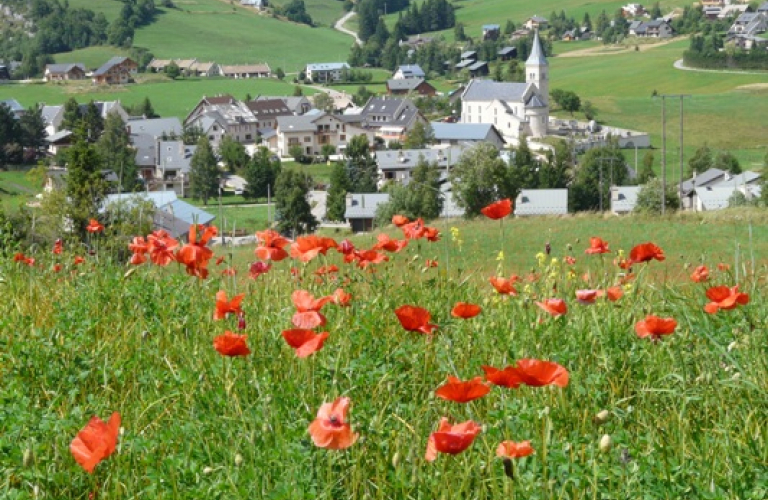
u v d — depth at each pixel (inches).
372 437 183.8
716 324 259.3
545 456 166.6
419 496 166.9
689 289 301.4
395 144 5910.4
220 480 168.6
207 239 264.8
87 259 357.7
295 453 170.1
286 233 3491.6
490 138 5816.9
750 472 176.2
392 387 211.6
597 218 1539.1
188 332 263.7
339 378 218.8
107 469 183.2
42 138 5516.7
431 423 199.5
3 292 316.5
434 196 3014.3
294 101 7298.2
